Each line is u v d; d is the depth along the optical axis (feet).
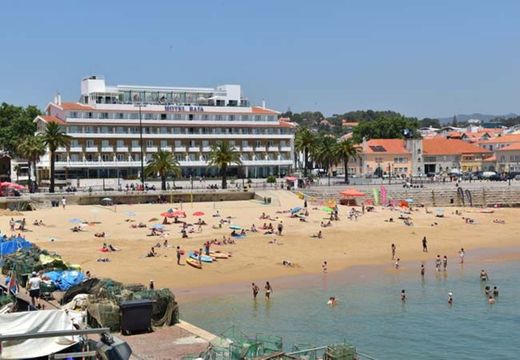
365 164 630.33
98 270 224.94
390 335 159.84
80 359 84.38
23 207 364.38
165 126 521.65
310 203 409.49
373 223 347.77
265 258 257.96
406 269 248.93
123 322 116.37
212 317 173.47
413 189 446.19
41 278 146.61
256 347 102.83
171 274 225.76
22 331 85.40
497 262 266.36
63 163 488.44
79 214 340.59
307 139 570.05
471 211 403.95
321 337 156.25
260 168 557.33
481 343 154.71
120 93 560.61
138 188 429.38
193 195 409.49
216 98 591.78
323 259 264.31
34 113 615.16
